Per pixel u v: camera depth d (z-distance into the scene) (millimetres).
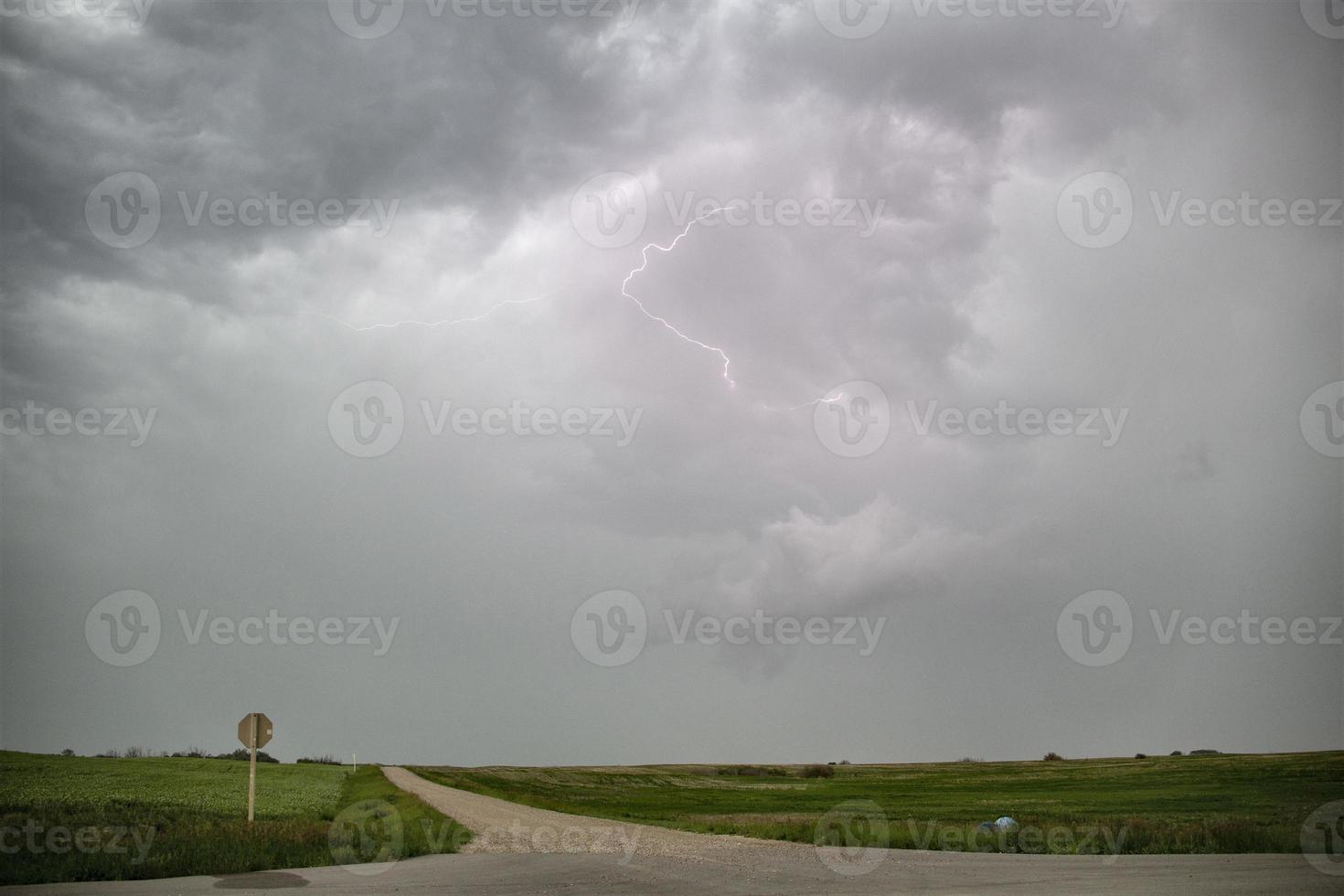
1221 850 22078
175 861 18812
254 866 19578
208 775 68625
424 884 16828
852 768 129500
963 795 68312
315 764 114750
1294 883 15531
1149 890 14906
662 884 16750
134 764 77375
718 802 65312
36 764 68938
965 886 15945
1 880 17000
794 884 16625
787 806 57812
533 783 96562
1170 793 60844
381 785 62531
